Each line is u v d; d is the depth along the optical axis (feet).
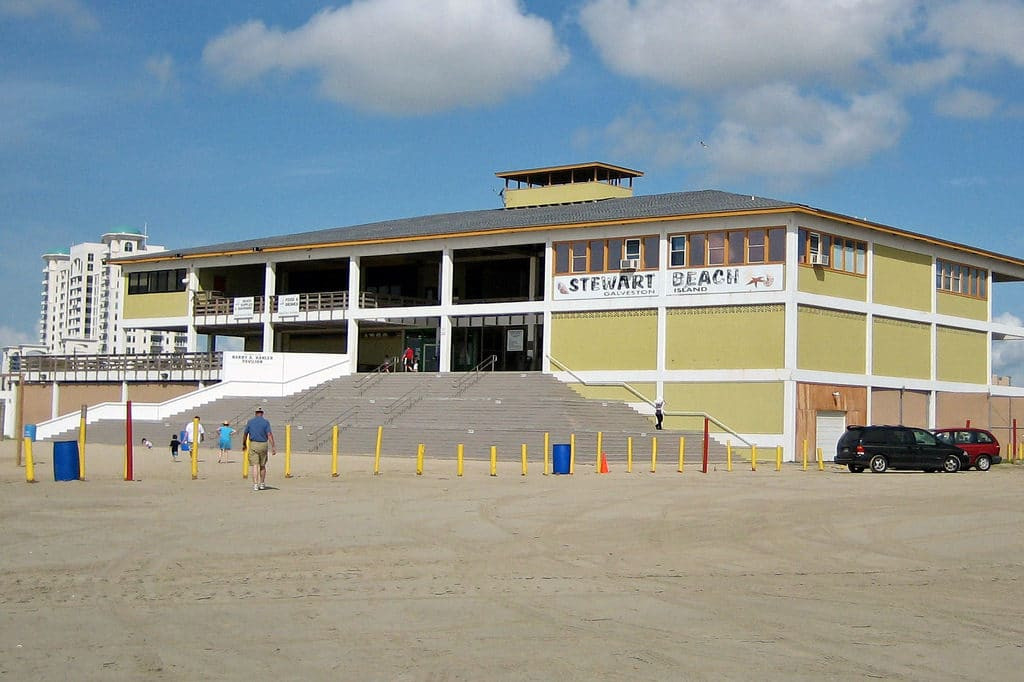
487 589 49.67
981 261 202.80
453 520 73.67
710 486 102.47
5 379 234.79
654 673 35.83
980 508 84.99
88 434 181.37
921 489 102.37
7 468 116.47
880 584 52.65
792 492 96.99
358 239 207.21
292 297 216.13
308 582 50.83
